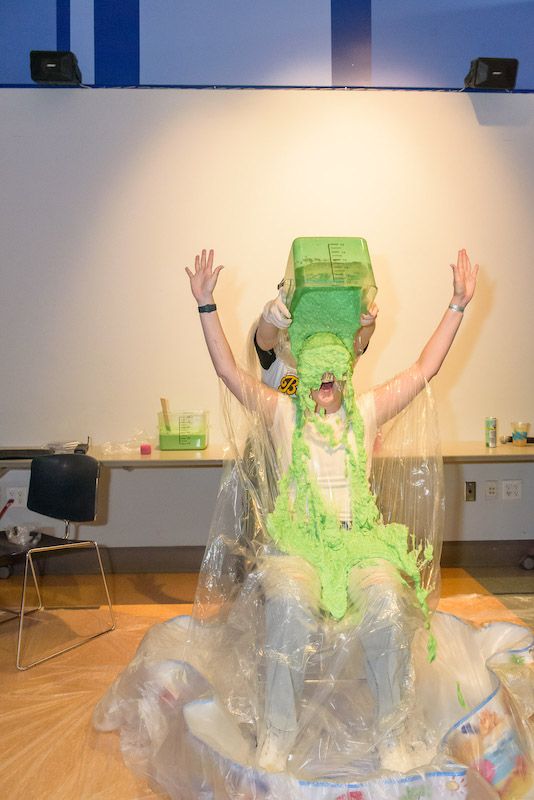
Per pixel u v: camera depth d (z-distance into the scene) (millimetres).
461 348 4363
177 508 4363
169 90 4172
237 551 2541
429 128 4254
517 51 4254
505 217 4316
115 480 4344
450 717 2324
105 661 3127
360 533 2371
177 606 3812
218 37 4152
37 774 2273
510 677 2457
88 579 4266
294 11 4160
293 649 2090
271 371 2924
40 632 3486
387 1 4188
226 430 2621
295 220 4230
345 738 2166
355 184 4238
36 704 2740
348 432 2434
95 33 4133
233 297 4246
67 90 4160
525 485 4430
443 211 4289
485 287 4344
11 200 4180
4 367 4246
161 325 4254
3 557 3117
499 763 2076
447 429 4383
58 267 4215
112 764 2322
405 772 1971
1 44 4121
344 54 4191
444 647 2531
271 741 2070
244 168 4203
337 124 4215
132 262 4227
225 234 4227
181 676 2447
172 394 4277
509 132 4293
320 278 2348
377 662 2084
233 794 1950
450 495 4418
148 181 4195
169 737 2246
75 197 4195
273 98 4188
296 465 2383
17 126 4156
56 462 3486
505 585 4090
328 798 1902
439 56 4227
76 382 4266
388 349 4312
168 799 2125
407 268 4289
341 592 2229
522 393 4379
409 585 2387
